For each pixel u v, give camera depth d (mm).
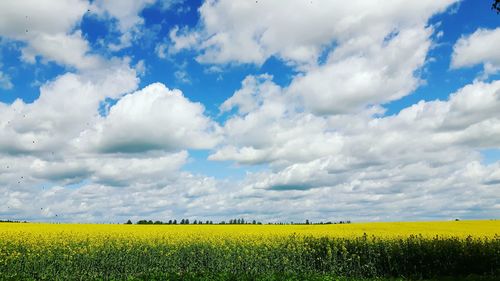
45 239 28422
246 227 50938
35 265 21438
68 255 23375
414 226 48969
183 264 24906
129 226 51094
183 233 35156
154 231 39000
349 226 50125
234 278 21047
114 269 23016
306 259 25734
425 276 23219
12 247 25562
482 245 24422
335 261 24438
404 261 24188
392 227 47969
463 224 52469
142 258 24625
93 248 25094
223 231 39969
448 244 24781
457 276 22703
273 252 25812
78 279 21266
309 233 35969
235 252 26109
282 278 20812
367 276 23797
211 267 24391
